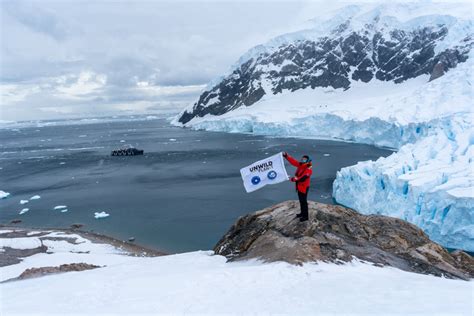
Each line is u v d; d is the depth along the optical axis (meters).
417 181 32.59
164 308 7.39
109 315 7.10
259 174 12.03
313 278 9.29
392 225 13.79
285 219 13.34
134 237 35.94
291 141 99.69
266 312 6.83
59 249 31.08
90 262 26.59
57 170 75.75
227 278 9.41
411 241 13.05
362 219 13.92
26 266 25.62
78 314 7.25
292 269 9.95
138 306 7.60
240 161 76.06
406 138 68.38
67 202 49.91
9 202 50.97
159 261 13.39
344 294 7.78
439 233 30.30
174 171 69.56
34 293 9.34
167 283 9.31
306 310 6.80
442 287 8.40
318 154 76.31
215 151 90.94
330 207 14.30
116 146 114.94
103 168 76.12
